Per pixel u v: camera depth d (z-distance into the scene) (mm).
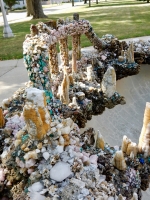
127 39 10930
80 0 48000
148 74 7590
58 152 2951
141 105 6207
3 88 6457
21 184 2936
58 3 46281
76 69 6402
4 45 12031
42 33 4949
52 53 5555
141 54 7762
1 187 3049
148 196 3711
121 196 2836
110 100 5516
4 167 3131
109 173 3246
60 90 4977
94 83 5949
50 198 2584
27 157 2883
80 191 2633
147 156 3740
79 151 3180
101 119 5414
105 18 18297
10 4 36156
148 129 3617
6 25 14039
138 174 3484
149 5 25562
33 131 2992
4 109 4520
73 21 6305
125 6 26797
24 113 2904
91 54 7477
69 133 3314
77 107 4672
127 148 3689
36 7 20797
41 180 2764
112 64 7156
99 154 3486
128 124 5430
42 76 4375
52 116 4039
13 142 3396
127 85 7066
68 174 2781
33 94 2930
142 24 14633
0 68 8148
